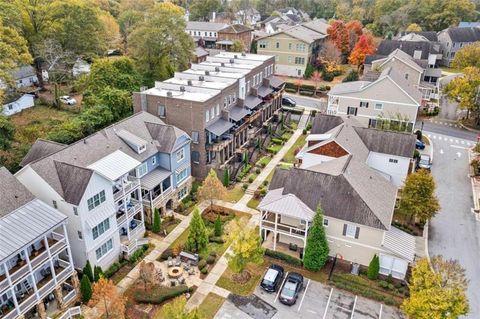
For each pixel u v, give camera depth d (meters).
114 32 99.06
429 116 79.56
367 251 37.94
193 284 36.97
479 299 35.62
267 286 35.91
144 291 35.69
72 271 33.75
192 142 53.88
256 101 67.81
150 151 45.91
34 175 34.88
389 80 61.62
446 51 114.38
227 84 60.66
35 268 30.14
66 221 32.34
